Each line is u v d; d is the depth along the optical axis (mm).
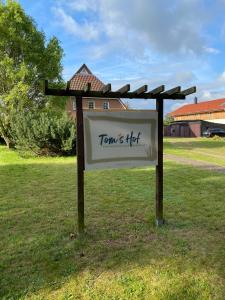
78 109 4500
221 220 5328
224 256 3980
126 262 3838
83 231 4738
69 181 8664
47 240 4504
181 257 3959
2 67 17984
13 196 7012
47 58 18953
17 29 18219
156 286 3338
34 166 11586
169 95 4961
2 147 19922
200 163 12516
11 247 4277
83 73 40312
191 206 6133
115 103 39438
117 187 7820
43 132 14391
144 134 4926
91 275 3553
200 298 3143
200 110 57906
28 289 3289
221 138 33281
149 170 10328
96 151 4672
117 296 3180
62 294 3211
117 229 4930
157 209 5090
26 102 18250
